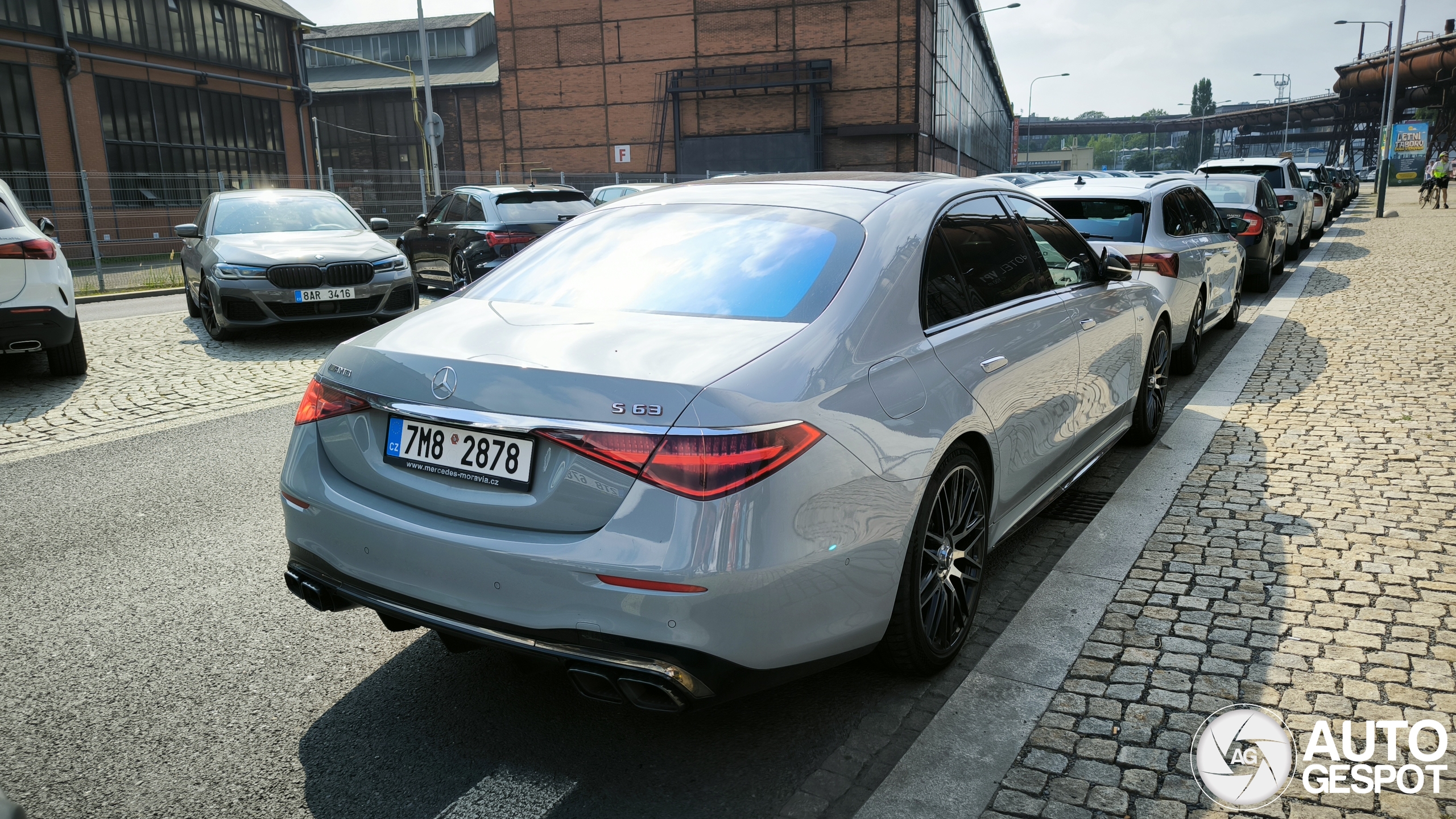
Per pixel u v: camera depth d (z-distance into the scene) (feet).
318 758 8.58
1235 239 29.53
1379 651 9.91
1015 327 10.94
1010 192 12.83
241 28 105.09
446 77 149.18
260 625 11.35
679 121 135.54
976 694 9.36
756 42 131.23
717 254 9.58
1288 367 23.88
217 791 8.08
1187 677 9.54
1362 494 14.66
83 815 7.75
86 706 9.51
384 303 31.78
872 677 9.84
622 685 7.26
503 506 7.57
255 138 107.45
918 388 8.77
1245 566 12.16
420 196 92.32
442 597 7.80
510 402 7.50
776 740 8.75
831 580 7.71
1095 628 10.65
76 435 20.21
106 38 88.74
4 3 78.89
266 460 18.28
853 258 9.13
